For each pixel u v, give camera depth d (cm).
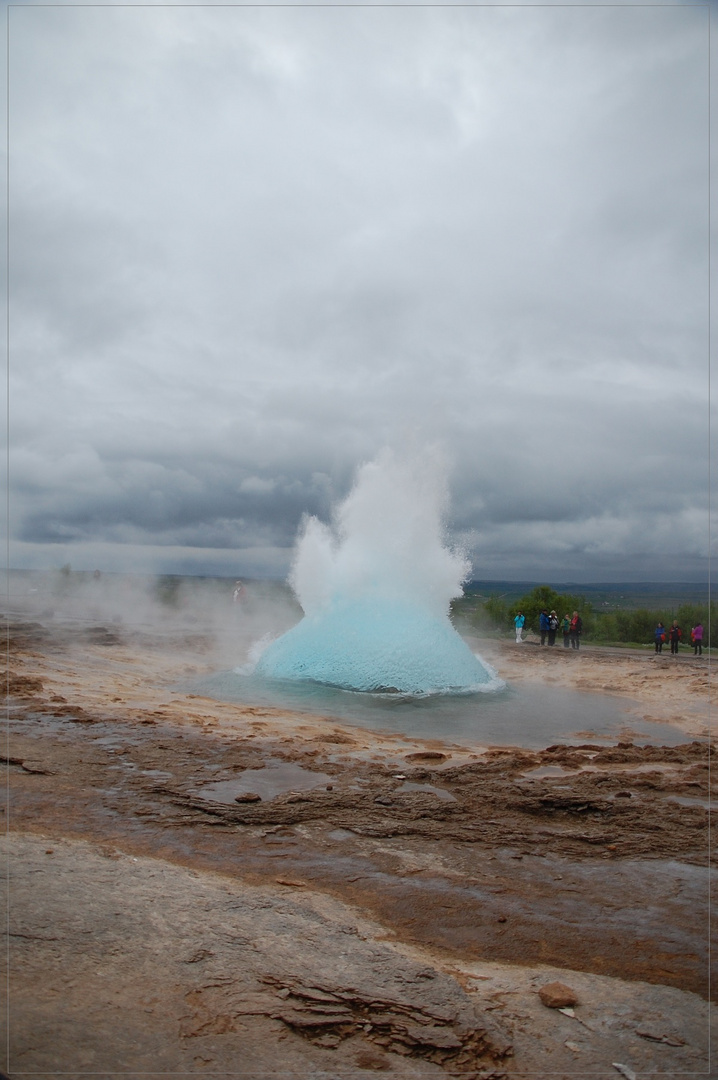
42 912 367
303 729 929
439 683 1309
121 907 383
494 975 352
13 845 459
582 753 859
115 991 306
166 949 344
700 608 2809
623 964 367
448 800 631
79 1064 257
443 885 454
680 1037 307
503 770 755
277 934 371
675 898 449
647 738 1011
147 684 1244
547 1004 326
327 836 530
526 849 526
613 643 2884
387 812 589
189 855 473
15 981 304
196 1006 302
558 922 411
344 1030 296
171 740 789
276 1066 270
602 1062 287
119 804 563
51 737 762
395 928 394
